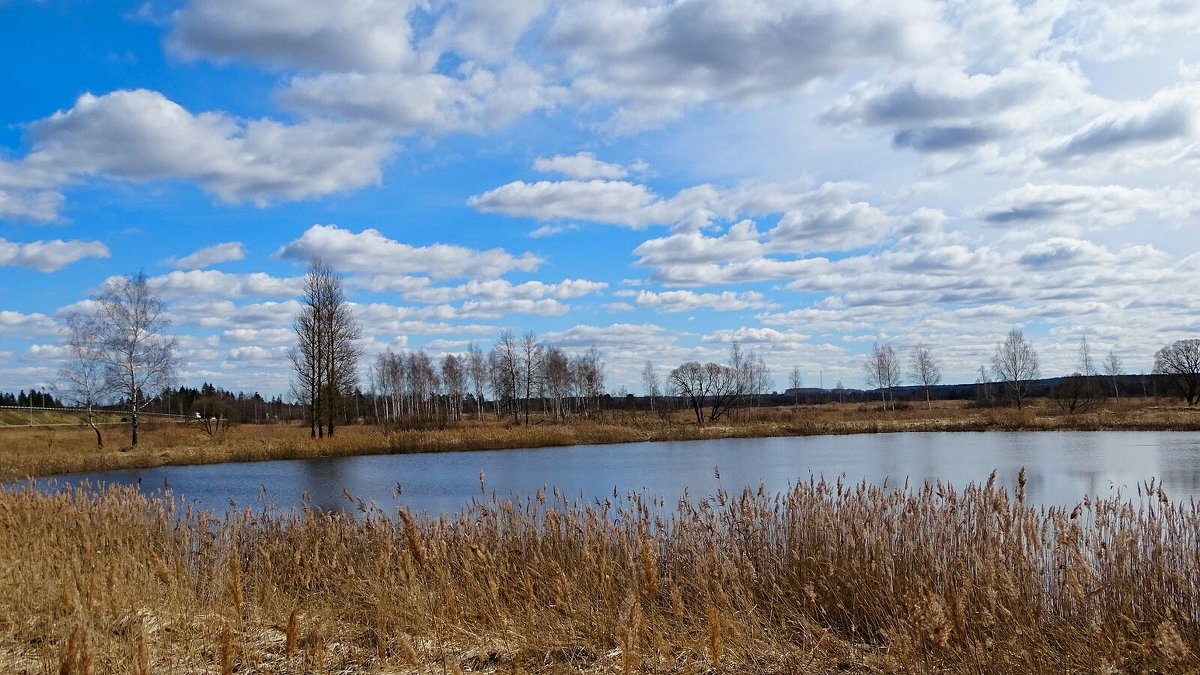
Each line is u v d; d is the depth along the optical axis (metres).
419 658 6.52
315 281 47.47
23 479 29.86
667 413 70.56
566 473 29.80
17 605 7.45
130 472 33.75
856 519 9.74
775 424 54.66
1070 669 6.36
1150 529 8.58
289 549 10.95
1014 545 8.37
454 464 35.06
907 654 6.24
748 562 8.80
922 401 102.12
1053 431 48.97
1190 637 6.77
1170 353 78.06
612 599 7.92
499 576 8.82
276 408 111.19
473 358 85.62
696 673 6.50
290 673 6.37
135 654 5.85
